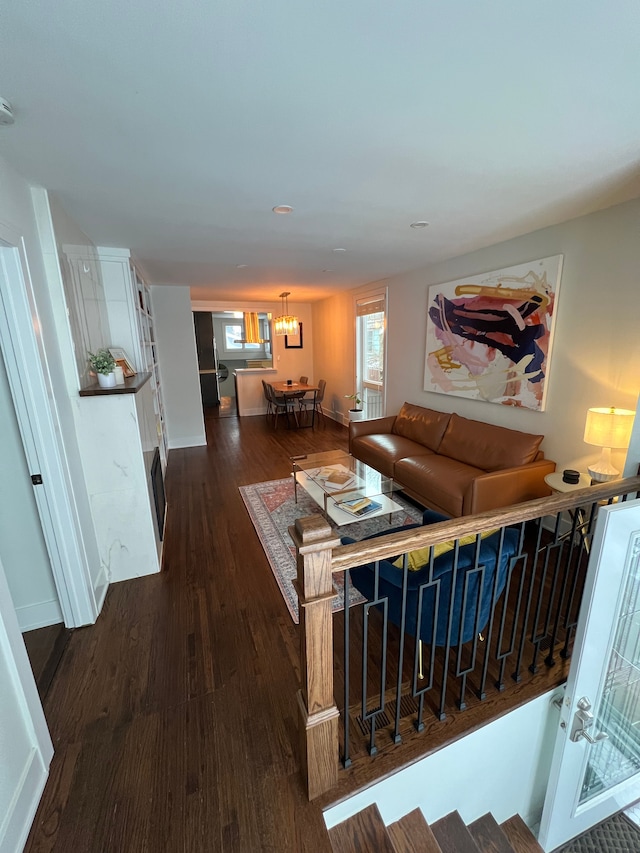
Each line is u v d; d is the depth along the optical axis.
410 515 3.39
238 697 1.66
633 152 1.71
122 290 3.28
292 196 2.17
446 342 3.95
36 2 0.90
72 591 2.04
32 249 1.85
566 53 1.10
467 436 3.55
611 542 1.41
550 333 2.86
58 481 1.90
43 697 1.66
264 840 1.18
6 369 1.73
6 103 1.28
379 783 1.33
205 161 1.74
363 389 6.12
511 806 1.81
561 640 1.94
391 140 1.58
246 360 11.45
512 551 1.53
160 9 0.93
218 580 2.50
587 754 1.68
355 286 5.66
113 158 1.69
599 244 2.48
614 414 2.21
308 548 1.07
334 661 1.86
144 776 1.35
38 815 1.24
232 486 4.13
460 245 3.31
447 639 1.45
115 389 2.26
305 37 1.03
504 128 1.50
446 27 1.00
